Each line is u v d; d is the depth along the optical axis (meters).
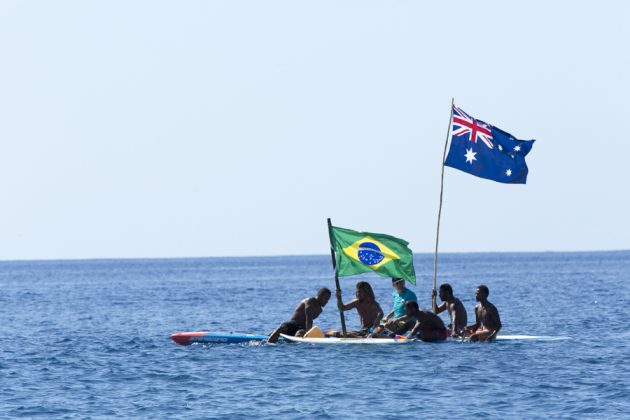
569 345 76.38
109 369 66.12
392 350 71.94
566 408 50.50
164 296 191.88
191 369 65.12
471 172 78.94
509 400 52.75
